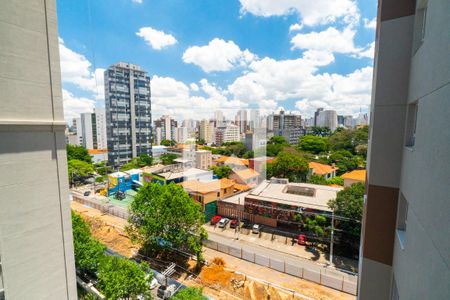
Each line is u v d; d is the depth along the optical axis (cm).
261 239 2386
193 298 1110
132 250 2225
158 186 2073
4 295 636
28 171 682
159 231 1905
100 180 4866
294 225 2555
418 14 509
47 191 739
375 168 614
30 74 674
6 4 611
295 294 1547
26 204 681
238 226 2603
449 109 290
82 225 1522
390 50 575
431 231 337
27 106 669
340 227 2075
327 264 1914
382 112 595
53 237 762
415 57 493
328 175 3816
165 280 1600
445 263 282
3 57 607
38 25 691
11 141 636
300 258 2027
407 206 530
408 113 545
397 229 575
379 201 611
